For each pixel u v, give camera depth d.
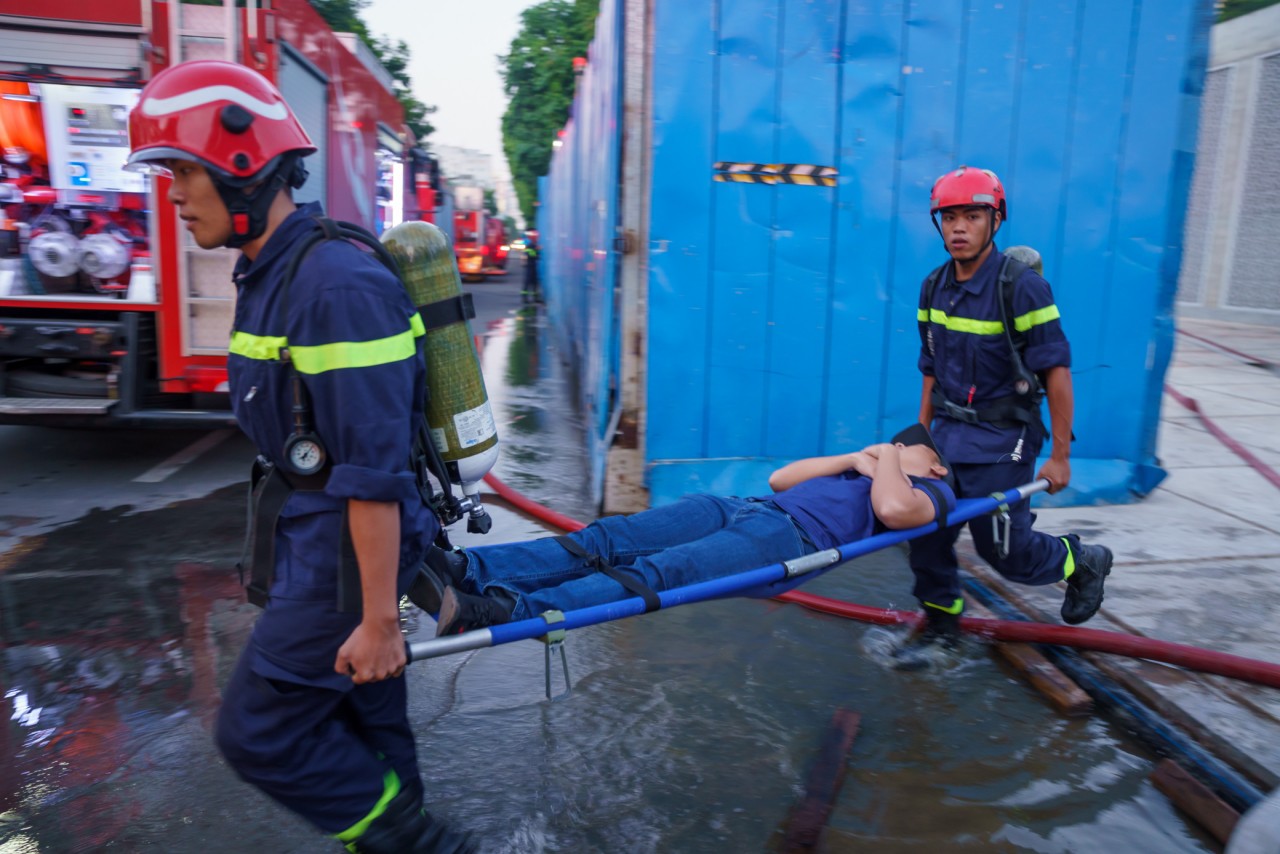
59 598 3.98
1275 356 12.12
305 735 1.95
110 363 5.66
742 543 2.73
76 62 5.43
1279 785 2.59
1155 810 2.62
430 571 2.17
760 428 5.14
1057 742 2.96
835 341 5.12
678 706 3.14
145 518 5.09
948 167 5.05
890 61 4.91
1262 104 16.23
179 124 1.75
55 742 2.87
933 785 2.71
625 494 5.15
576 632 3.70
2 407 5.48
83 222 5.71
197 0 5.34
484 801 2.60
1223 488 5.79
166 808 2.55
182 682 3.27
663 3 4.65
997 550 3.30
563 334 13.62
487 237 35.78
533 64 27.62
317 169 6.41
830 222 5.00
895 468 3.03
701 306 4.96
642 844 2.43
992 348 3.22
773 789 2.69
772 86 4.83
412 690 3.23
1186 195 5.30
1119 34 5.08
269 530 1.89
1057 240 5.25
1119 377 5.45
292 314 1.74
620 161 4.99
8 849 2.37
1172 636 3.64
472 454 2.18
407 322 1.83
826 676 3.38
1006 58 5.00
